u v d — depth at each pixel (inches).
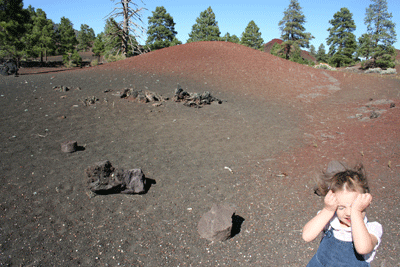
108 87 522.3
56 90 463.8
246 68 817.5
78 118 337.1
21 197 167.8
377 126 363.6
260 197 193.3
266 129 367.2
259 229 156.8
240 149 288.7
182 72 736.3
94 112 367.2
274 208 179.5
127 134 304.8
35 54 1400.1
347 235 60.3
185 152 270.2
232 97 564.7
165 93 527.2
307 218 167.9
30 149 236.7
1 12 1149.7
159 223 158.6
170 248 138.4
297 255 134.9
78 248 133.6
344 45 2121.1
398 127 344.8
